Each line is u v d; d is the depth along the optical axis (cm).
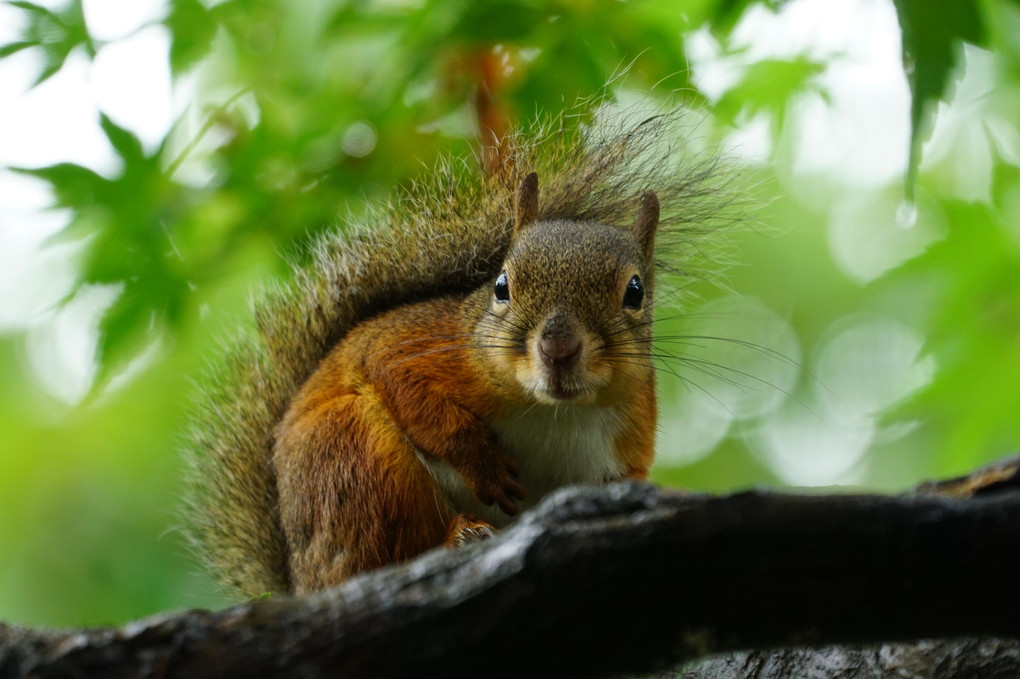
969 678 672
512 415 927
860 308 2022
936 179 1644
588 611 509
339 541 909
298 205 1159
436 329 939
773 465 2012
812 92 1196
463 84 1143
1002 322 1302
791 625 508
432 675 518
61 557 1573
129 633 525
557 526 517
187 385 1568
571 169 1080
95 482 1606
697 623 510
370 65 1110
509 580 511
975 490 554
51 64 1102
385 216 1084
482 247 1041
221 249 1157
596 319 877
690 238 1121
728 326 2020
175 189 1137
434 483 930
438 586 523
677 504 513
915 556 489
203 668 518
